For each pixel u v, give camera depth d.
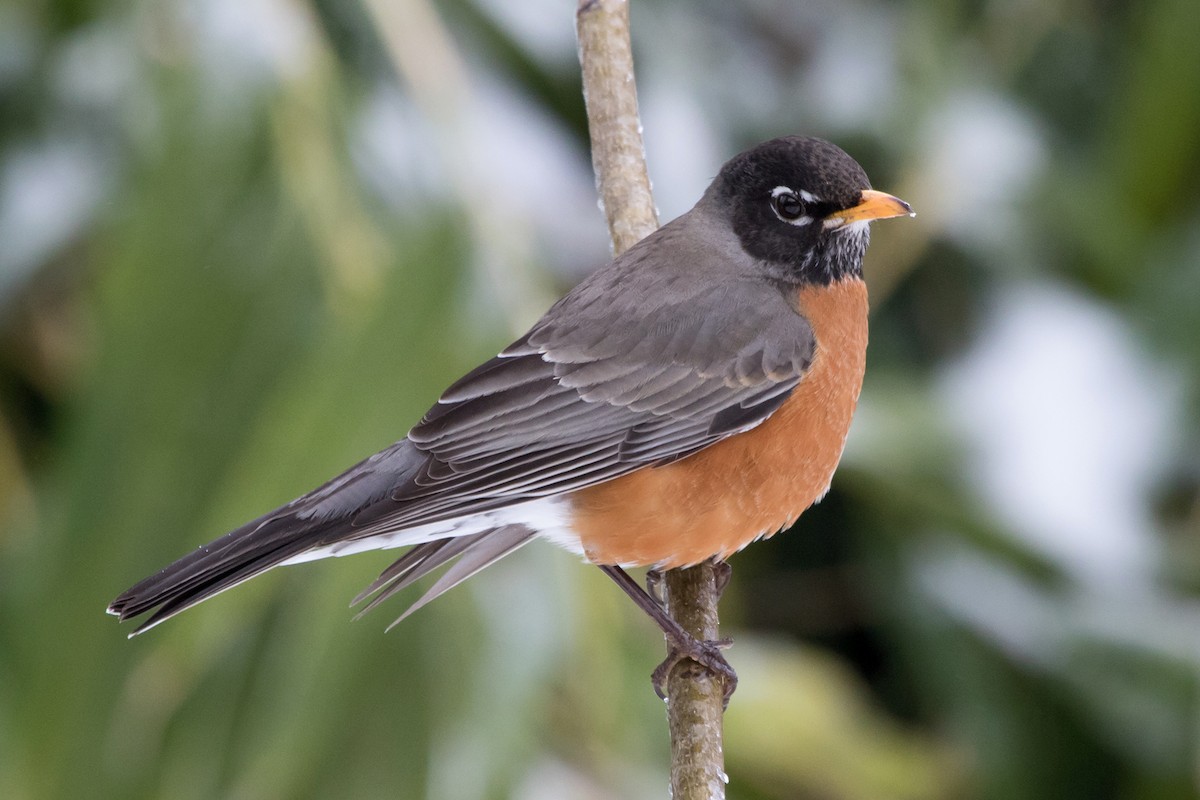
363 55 9.24
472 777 7.92
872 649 12.23
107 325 8.40
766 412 8.12
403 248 8.20
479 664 8.05
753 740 10.38
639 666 8.81
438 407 7.90
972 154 11.56
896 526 11.05
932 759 11.06
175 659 8.12
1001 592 10.64
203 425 8.33
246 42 8.65
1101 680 10.33
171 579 7.06
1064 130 12.98
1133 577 10.31
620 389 8.10
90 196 9.94
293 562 7.43
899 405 10.30
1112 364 10.83
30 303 10.37
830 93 11.73
